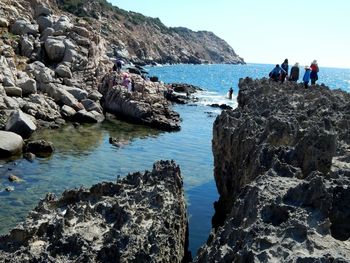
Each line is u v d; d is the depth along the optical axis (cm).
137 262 1159
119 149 3647
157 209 1432
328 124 1920
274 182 1236
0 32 5538
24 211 2122
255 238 932
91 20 16725
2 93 4031
